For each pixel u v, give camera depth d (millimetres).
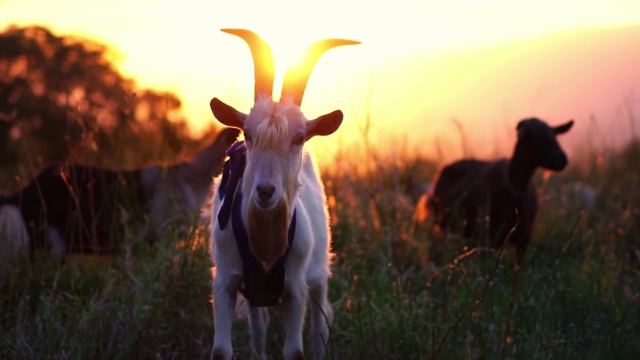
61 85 13562
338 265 7598
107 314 5758
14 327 5770
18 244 7000
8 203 7316
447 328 5820
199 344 5648
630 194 9906
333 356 5164
